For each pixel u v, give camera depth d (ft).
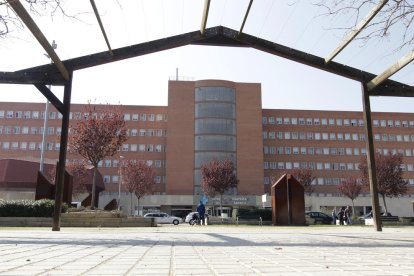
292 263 17.83
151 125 276.00
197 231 52.34
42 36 36.70
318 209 247.50
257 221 115.24
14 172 138.72
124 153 269.03
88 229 54.39
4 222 65.10
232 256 20.71
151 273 14.61
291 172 201.98
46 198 77.77
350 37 27.89
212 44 54.08
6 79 46.47
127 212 248.93
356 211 252.01
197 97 269.03
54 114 270.67
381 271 15.37
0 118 268.21
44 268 15.72
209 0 42.60
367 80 52.47
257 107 272.72
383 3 22.90
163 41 50.93
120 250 23.62
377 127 293.02
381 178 160.97
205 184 174.91
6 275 13.91
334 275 14.28
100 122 81.41
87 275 14.02
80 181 156.35
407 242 31.96
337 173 284.00
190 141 263.08
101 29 43.39
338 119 293.02
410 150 290.76
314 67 53.31
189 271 15.21
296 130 288.30
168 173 258.57
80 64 47.91
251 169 263.29
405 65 43.93
